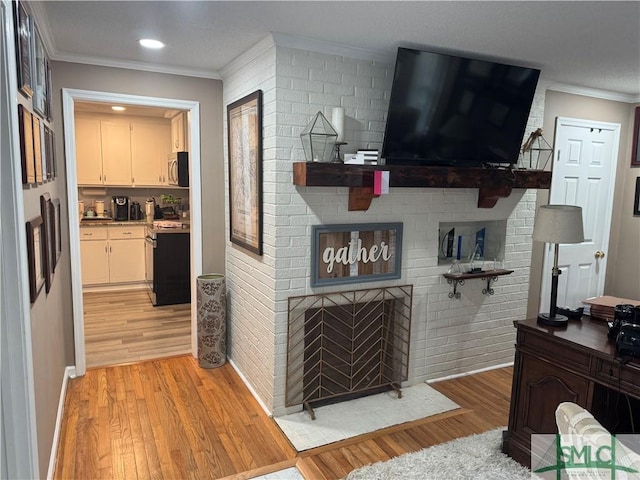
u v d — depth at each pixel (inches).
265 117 111.6
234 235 139.1
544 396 92.1
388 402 125.6
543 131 149.5
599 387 82.9
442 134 117.3
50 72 115.9
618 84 146.9
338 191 115.6
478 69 114.9
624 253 171.5
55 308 110.3
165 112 227.5
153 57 125.5
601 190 166.1
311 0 82.9
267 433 109.1
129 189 253.3
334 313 120.9
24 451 64.1
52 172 114.0
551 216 95.0
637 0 80.6
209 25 97.7
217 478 92.7
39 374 79.7
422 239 130.3
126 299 223.1
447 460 98.3
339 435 108.7
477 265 141.3
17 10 65.6
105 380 135.7
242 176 128.7
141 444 103.6
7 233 59.6
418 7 85.4
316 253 114.1
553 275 97.3
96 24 98.3
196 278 147.6
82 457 98.3
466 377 142.5
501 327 148.8
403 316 131.1
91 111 228.1
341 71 112.6
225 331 148.2
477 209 137.6
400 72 107.0
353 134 116.3
